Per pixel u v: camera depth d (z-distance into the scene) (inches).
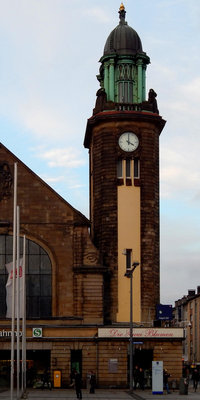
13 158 2915.8
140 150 3048.7
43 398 2155.5
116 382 2738.7
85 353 2751.0
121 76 3164.4
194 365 4965.6
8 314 2329.0
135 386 2753.4
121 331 2758.4
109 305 2925.7
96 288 2847.0
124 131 3053.6
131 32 3218.5
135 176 3051.2
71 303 2839.6
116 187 3024.1
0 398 2150.6
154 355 2775.6
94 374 2559.1
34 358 2851.9
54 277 2851.9
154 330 2783.0
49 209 2898.6
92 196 3154.5
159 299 3016.7
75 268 2854.3
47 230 2883.9
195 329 5438.0
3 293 2832.2
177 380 2753.4
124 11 3299.7
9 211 2878.9
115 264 2960.1
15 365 2829.7
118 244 2979.8
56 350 2746.1
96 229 3043.8
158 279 3024.1
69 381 2723.9
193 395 2423.7
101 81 3314.5
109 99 3137.3
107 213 3006.9
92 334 2768.2
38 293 2842.0
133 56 3169.3
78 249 2874.0
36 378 2815.0
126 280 2952.8
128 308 2930.6
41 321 2802.7
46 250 2871.6
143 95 3149.6
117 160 3048.7
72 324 2810.0
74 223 2888.8
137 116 3043.8
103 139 3061.0
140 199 3019.2
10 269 2340.1
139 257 2977.4
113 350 2755.9
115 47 3184.1
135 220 3004.4
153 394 2449.6
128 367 2787.9
